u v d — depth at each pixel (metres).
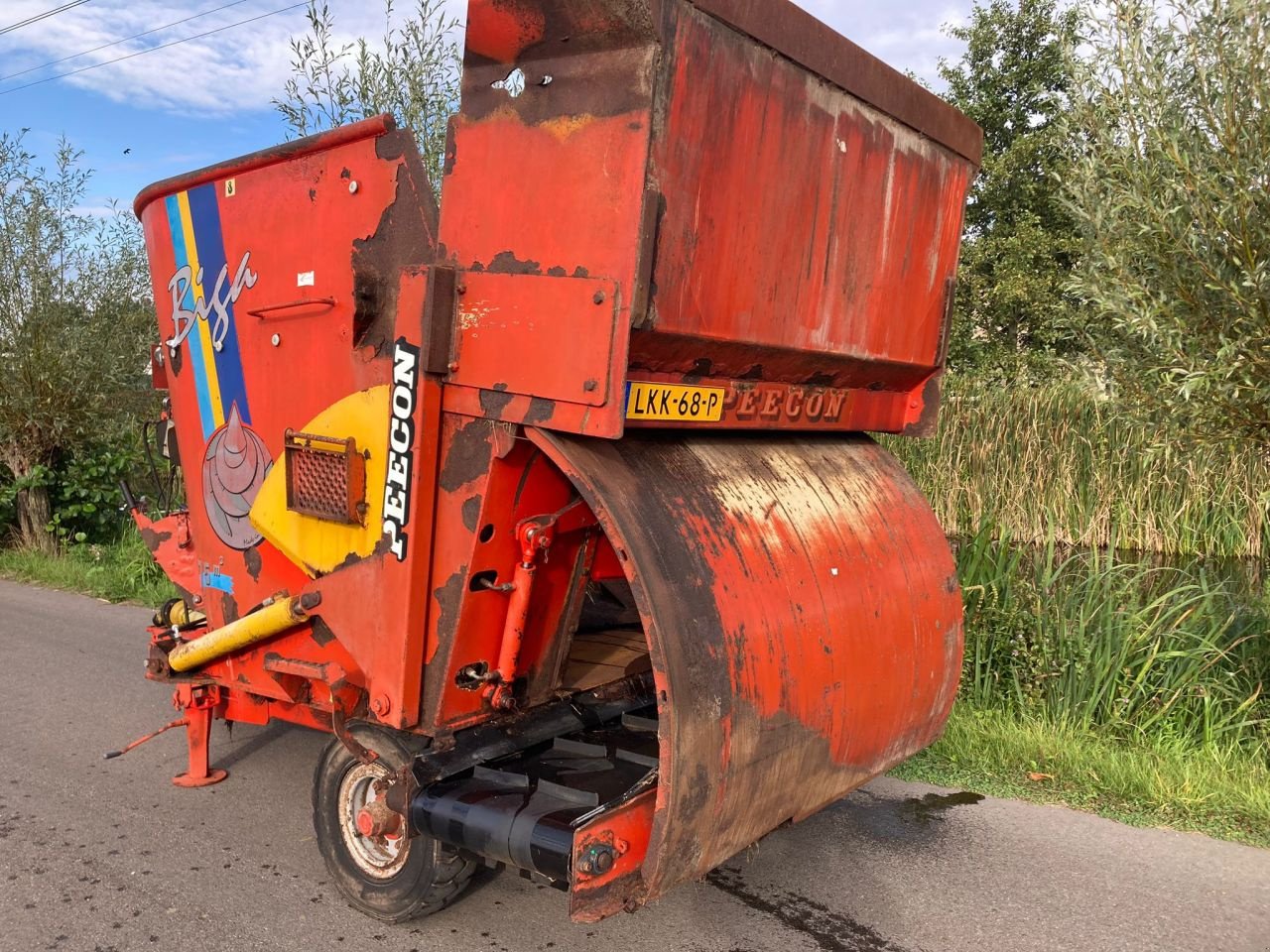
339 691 3.34
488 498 2.99
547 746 3.48
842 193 3.38
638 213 2.51
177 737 5.55
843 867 4.01
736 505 3.17
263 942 3.44
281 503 3.68
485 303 2.87
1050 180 14.41
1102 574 6.28
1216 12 4.22
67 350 10.02
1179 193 4.45
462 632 3.14
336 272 3.38
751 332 3.05
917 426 4.38
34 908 3.65
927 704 3.86
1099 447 9.47
